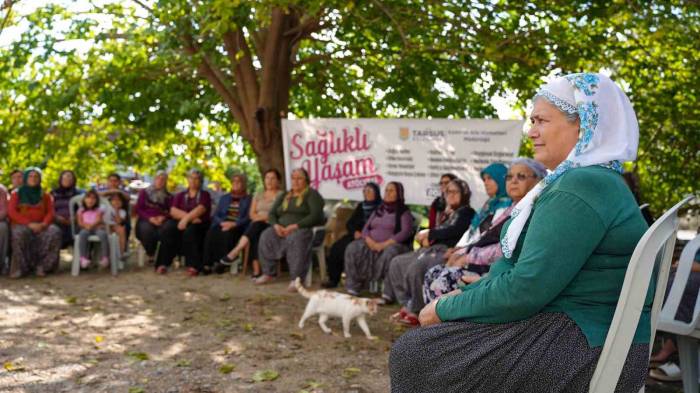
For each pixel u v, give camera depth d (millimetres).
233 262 8672
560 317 1899
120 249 9086
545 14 8398
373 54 9898
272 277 8117
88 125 12367
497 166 5273
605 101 1983
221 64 10320
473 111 10555
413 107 11109
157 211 9180
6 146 11719
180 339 5367
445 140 7988
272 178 8633
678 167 8930
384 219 7379
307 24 9359
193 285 7918
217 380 4301
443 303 2100
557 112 2047
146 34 8680
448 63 10031
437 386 2010
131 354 4859
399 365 2076
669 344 4539
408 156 8227
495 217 5055
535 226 1896
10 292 7332
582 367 1843
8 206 8539
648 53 8477
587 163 1964
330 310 5621
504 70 9047
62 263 9594
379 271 7141
